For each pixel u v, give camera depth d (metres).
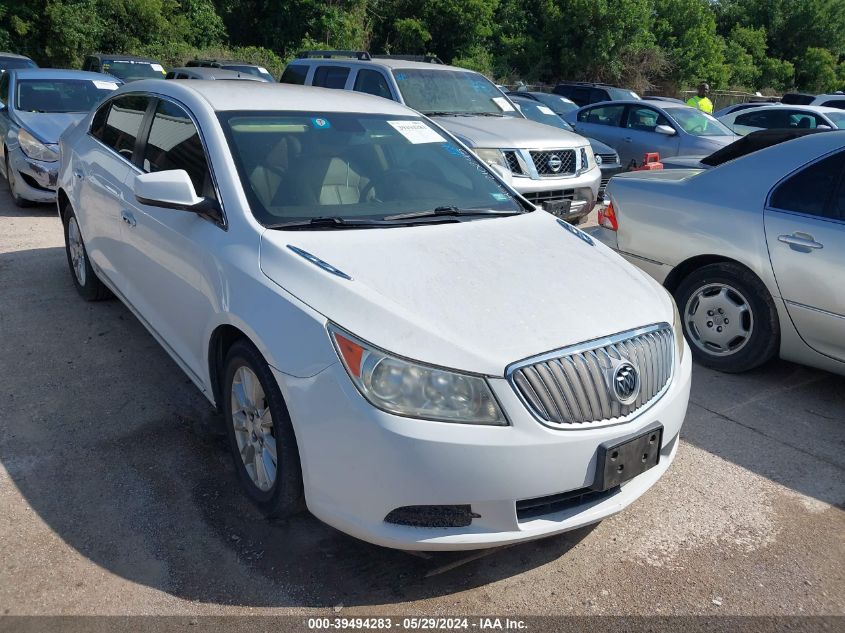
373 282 2.84
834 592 2.93
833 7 49.06
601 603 2.81
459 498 2.53
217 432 3.85
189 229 3.48
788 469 3.82
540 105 13.05
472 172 4.18
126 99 4.78
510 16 36.94
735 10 51.47
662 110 11.68
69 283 6.01
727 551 3.15
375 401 2.52
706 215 4.89
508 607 2.76
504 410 2.54
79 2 25.88
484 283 2.96
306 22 32.19
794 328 4.52
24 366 4.47
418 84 8.77
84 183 4.97
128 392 4.22
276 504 2.96
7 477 3.36
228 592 2.74
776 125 13.34
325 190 3.52
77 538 2.99
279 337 2.77
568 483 2.64
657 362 2.96
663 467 3.10
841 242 4.22
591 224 9.26
